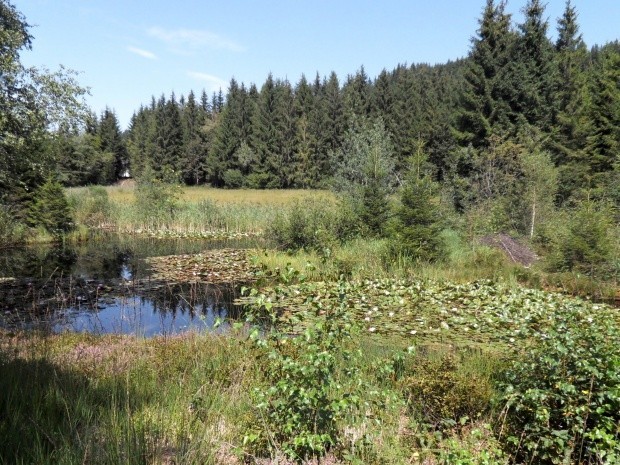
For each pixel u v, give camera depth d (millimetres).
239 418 4406
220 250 20328
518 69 27500
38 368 5164
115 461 3246
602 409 3439
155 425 3969
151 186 30062
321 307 3775
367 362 5738
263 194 50969
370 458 3592
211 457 3537
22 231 22781
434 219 14914
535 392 3711
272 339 3795
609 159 24812
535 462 3781
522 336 5898
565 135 27766
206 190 57656
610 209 15898
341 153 22281
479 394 4492
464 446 3783
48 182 24094
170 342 7168
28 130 13305
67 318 9586
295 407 3508
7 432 3533
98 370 5609
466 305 10141
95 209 29781
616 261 12977
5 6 13156
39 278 14195
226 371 5590
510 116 28125
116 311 10578
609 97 27547
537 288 12422
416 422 4238
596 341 3969
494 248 15891
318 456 3578
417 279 12805
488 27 28438
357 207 19000
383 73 56531
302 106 61875
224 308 10969
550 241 16281
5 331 7730
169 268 16281
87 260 18250
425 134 41438
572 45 32625
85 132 15617
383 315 9328
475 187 20891
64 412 4078
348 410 4074
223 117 64625
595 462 3533
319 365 3383
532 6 28703
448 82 55344
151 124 71938
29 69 13156
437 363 5539
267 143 60000
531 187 18922
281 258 16125
